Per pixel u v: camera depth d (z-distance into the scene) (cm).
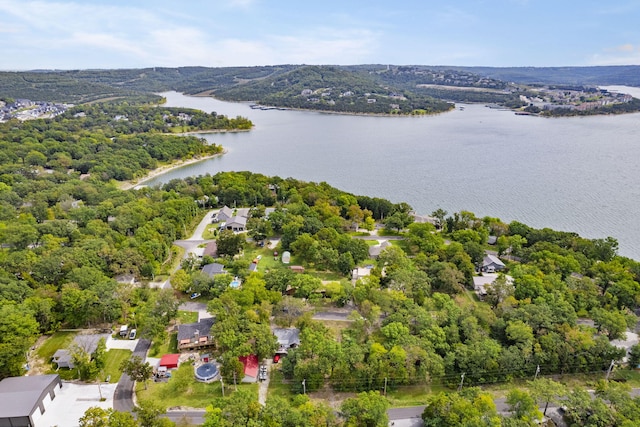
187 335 9106
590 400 7094
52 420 7044
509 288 10675
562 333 8912
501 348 8569
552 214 17975
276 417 6450
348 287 10756
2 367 7694
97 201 17925
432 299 10319
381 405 6775
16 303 9050
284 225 14700
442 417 6831
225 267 12612
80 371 8094
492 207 19012
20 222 13988
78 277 10175
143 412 6494
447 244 14712
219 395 7738
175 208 16375
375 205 17512
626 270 11925
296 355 8206
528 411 6925
